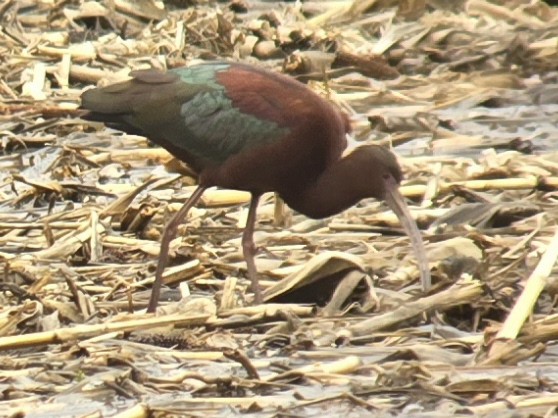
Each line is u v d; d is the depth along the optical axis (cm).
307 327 1300
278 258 1502
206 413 1137
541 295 1359
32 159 1944
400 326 1309
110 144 1997
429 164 1812
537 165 1800
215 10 2591
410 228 1385
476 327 1323
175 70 1425
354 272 1369
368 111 2159
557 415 1109
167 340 1281
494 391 1159
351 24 2544
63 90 2194
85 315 1342
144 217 1599
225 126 1386
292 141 1382
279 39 2439
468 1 2580
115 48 2373
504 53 2386
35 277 1433
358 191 1404
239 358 1191
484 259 1421
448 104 2200
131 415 1108
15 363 1230
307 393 1174
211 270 1452
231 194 1700
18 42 2411
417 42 2425
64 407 1156
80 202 1742
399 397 1162
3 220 1655
